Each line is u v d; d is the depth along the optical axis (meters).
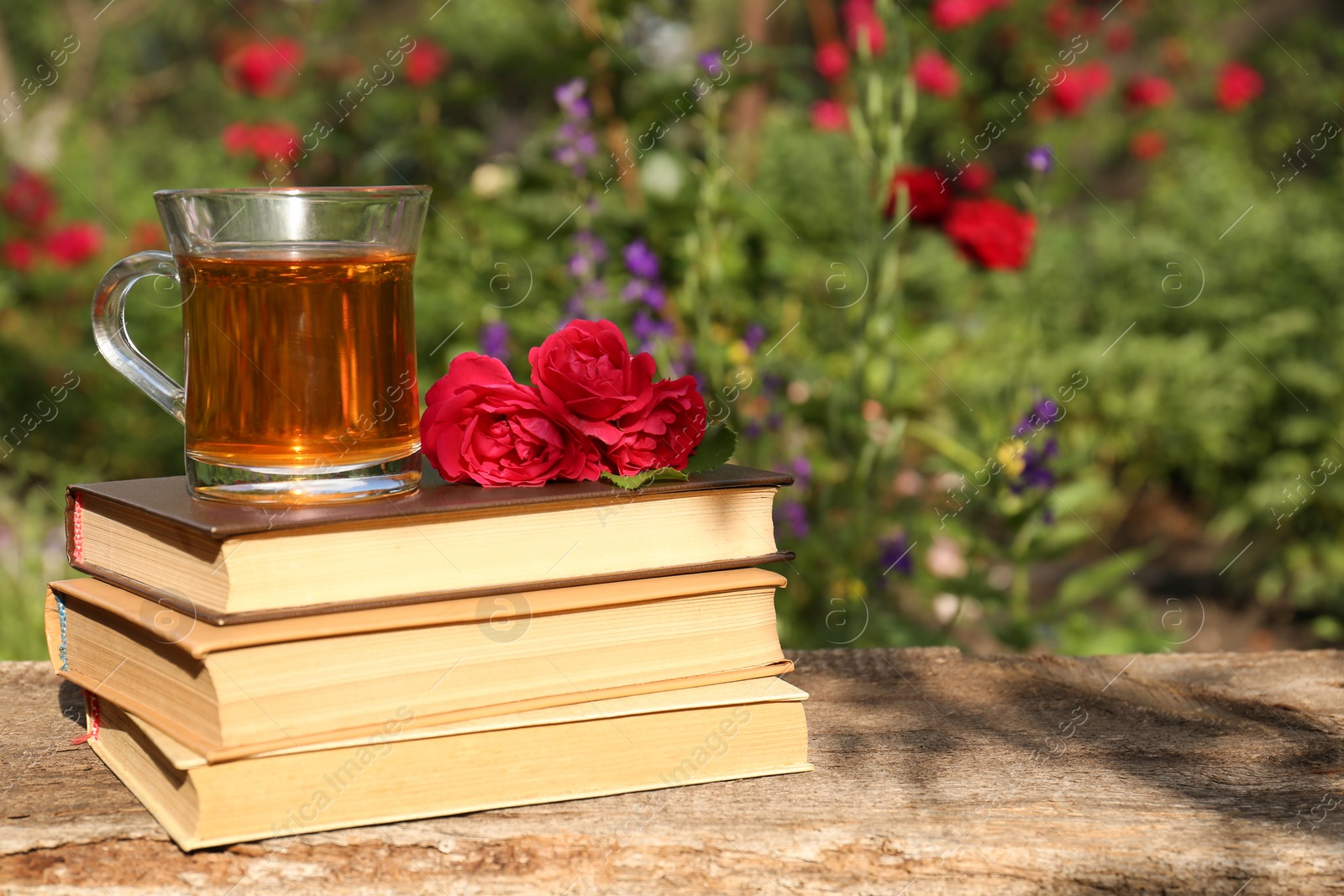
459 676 0.87
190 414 0.91
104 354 0.98
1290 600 3.58
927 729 1.09
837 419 2.48
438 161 3.15
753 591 0.96
